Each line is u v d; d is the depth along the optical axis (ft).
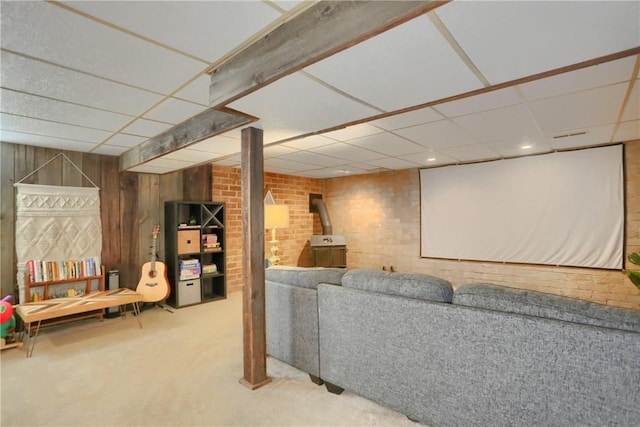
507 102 7.41
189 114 8.03
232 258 16.76
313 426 6.17
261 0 3.87
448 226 16.48
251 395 7.27
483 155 14.16
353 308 6.88
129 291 12.39
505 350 5.08
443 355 5.69
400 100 6.22
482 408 5.32
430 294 6.02
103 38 4.57
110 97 6.78
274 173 18.99
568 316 4.75
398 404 6.27
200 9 3.97
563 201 13.39
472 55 4.50
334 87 5.55
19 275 10.89
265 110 6.71
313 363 7.75
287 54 4.46
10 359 9.11
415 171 17.62
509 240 14.74
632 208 12.04
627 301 12.15
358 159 14.64
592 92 6.86
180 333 11.20
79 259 12.19
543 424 4.79
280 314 8.55
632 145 11.94
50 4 3.78
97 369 8.52
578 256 13.12
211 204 15.42
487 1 3.33
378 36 3.98
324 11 4.07
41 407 6.80
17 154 10.96
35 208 11.22
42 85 6.13
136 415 6.53
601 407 4.36
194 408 6.77
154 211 14.51
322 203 20.94
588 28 3.85
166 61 5.31
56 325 11.93
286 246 19.62
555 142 11.88
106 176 13.08
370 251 19.58
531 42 4.18
